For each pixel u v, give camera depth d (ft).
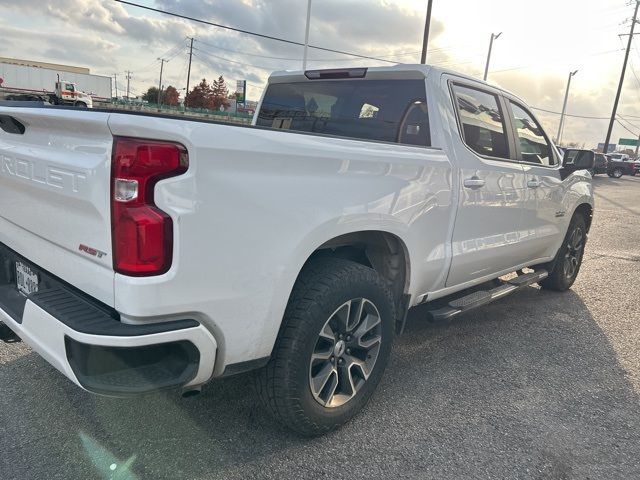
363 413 10.09
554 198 16.03
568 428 10.02
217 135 6.85
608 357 13.51
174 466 8.29
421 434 9.53
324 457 8.71
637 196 67.97
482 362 12.75
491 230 13.14
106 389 6.64
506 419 10.21
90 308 7.12
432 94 11.52
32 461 8.23
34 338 7.50
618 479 8.61
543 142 15.81
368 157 9.16
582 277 21.79
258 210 7.35
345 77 13.00
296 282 8.62
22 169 8.17
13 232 9.02
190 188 6.62
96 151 6.70
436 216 11.01
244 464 8.43
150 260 6.50
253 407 10.02
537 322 15.84
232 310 7.36
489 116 13.07
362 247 10.81
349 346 9.32
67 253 7.53
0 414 9.42
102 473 8.04
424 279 11.25
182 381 7.08
